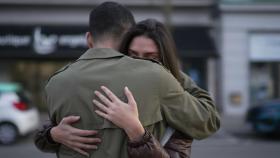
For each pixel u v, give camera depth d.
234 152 17.94
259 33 29.45
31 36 29.39
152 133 3.18
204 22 30.31
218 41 29.77
